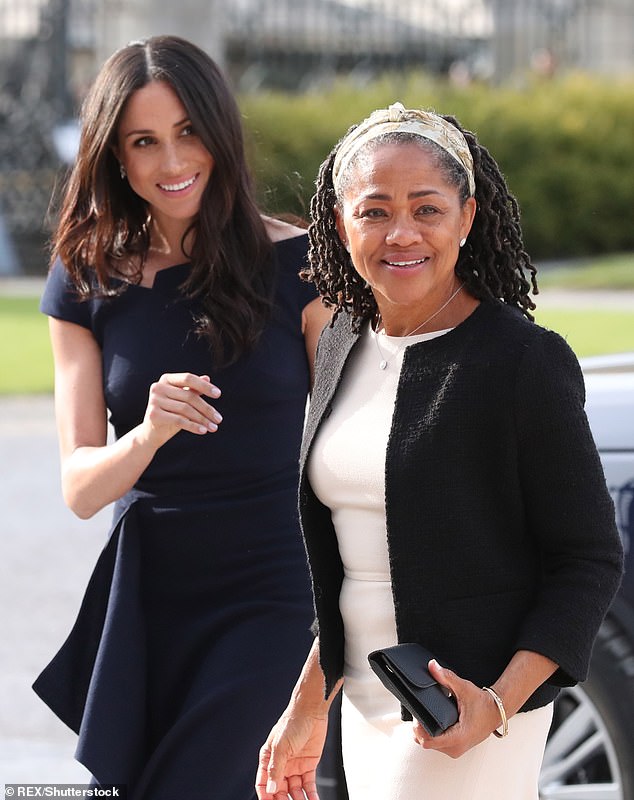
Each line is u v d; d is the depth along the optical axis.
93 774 4.89
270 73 39.66
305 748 4.50
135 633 5.03
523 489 3.81
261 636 4.98
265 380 5.11
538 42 39.16
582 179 32.16
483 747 3.94
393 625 4.04
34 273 30.80
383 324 4.13
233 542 5.09
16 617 10.02
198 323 5.10
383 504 3.97
